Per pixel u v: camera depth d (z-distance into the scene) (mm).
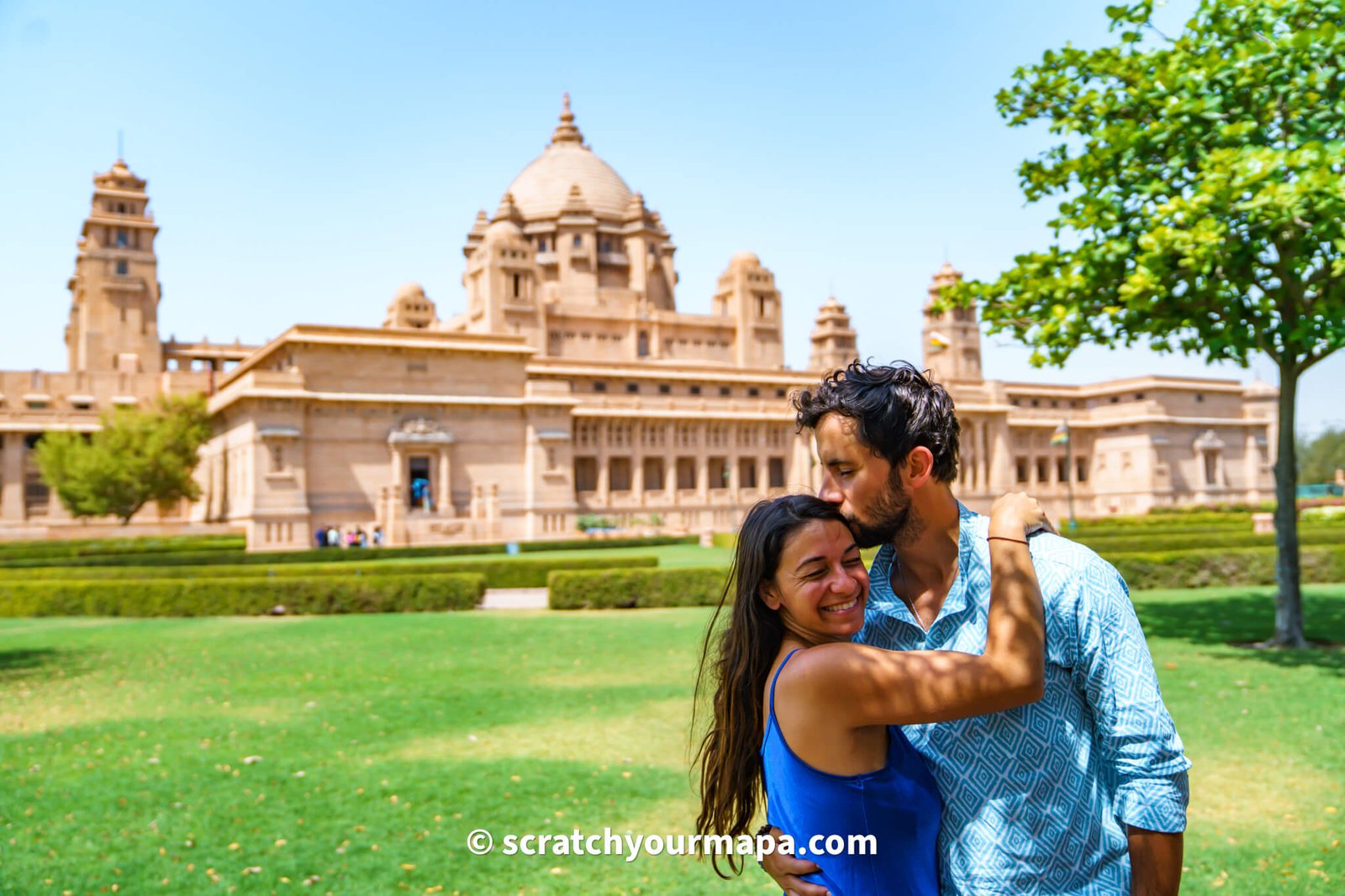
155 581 26609
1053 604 3107
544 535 66438
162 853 8289
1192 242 14445
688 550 55594
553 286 95812
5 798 9852
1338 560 28766
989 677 2838
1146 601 24359
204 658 18766
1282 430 17656
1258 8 15641
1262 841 8133
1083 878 3070
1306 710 12531
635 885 7473
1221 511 78438
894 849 3049
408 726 12750
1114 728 3057
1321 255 15742
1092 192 17000
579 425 74500
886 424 3193
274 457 58438
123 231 92750
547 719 13039
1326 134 14977
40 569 32000
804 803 3059
